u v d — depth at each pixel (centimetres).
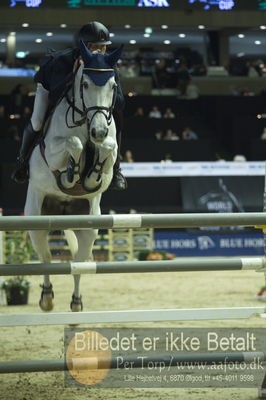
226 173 2764
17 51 4453
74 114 757
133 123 3106
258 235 2700
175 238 2648
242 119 3181
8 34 4216
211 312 618
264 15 3462
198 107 3419
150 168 2747
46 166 800
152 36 4378
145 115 3338
